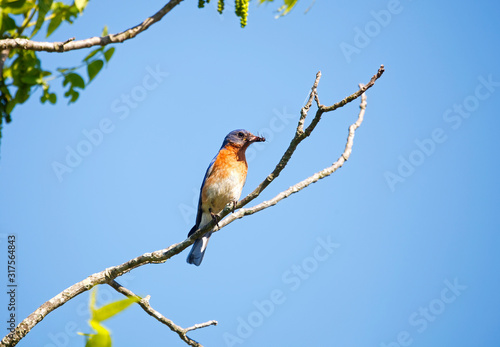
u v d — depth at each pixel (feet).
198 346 32.55
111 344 18.60
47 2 34.50
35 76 38.45
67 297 28.58
